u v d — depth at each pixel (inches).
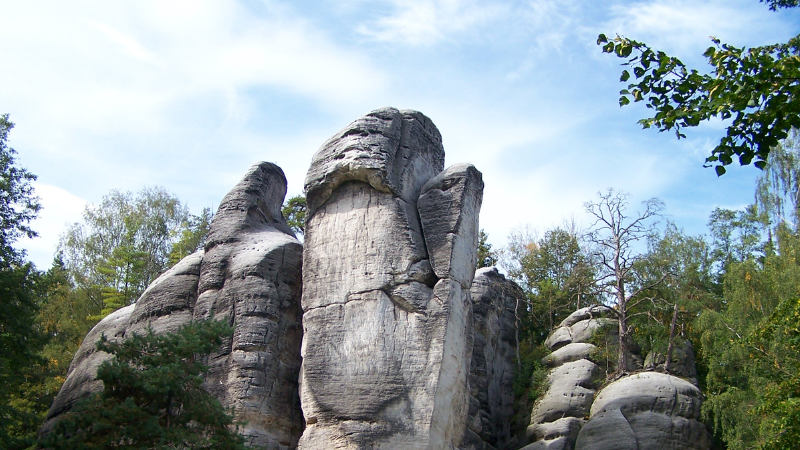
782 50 567.5
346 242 1070.4
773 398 937.5
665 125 529.3
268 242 1245.7
